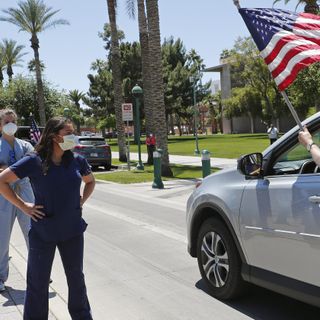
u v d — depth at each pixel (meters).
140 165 21.84
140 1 25.92
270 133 27.75
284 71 4.16
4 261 5.50
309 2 24.98
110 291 5.56
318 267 3.79
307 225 3.86
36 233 3.98
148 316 4.79
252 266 4.57
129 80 53.69
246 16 4.41
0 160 5.35
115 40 27.28
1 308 5.00
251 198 4.52
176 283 5.75
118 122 27.83
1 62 58.44
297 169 4.64
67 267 4.07
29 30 37.34
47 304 4.08
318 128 4.40
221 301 5.09
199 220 5.41
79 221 4.03
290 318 4.60
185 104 59.16
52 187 3.90
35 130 11.15
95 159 23.75
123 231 8.82
